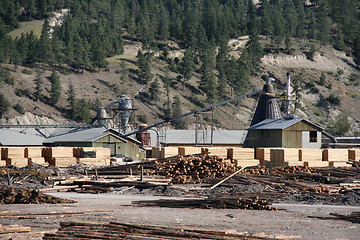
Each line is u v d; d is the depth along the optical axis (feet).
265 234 121.19
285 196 215.92
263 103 603.26
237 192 230.48
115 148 522.88
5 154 369.50
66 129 613.93
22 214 147.23
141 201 191.72
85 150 403.95
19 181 258.98
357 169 315.17
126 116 648.38
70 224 122.42
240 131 653.30
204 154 299.79
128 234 111.04
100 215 152.46
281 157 357.41
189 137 630.33
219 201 180.45
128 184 247.91
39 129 600.39
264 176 274.57
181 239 106.52
